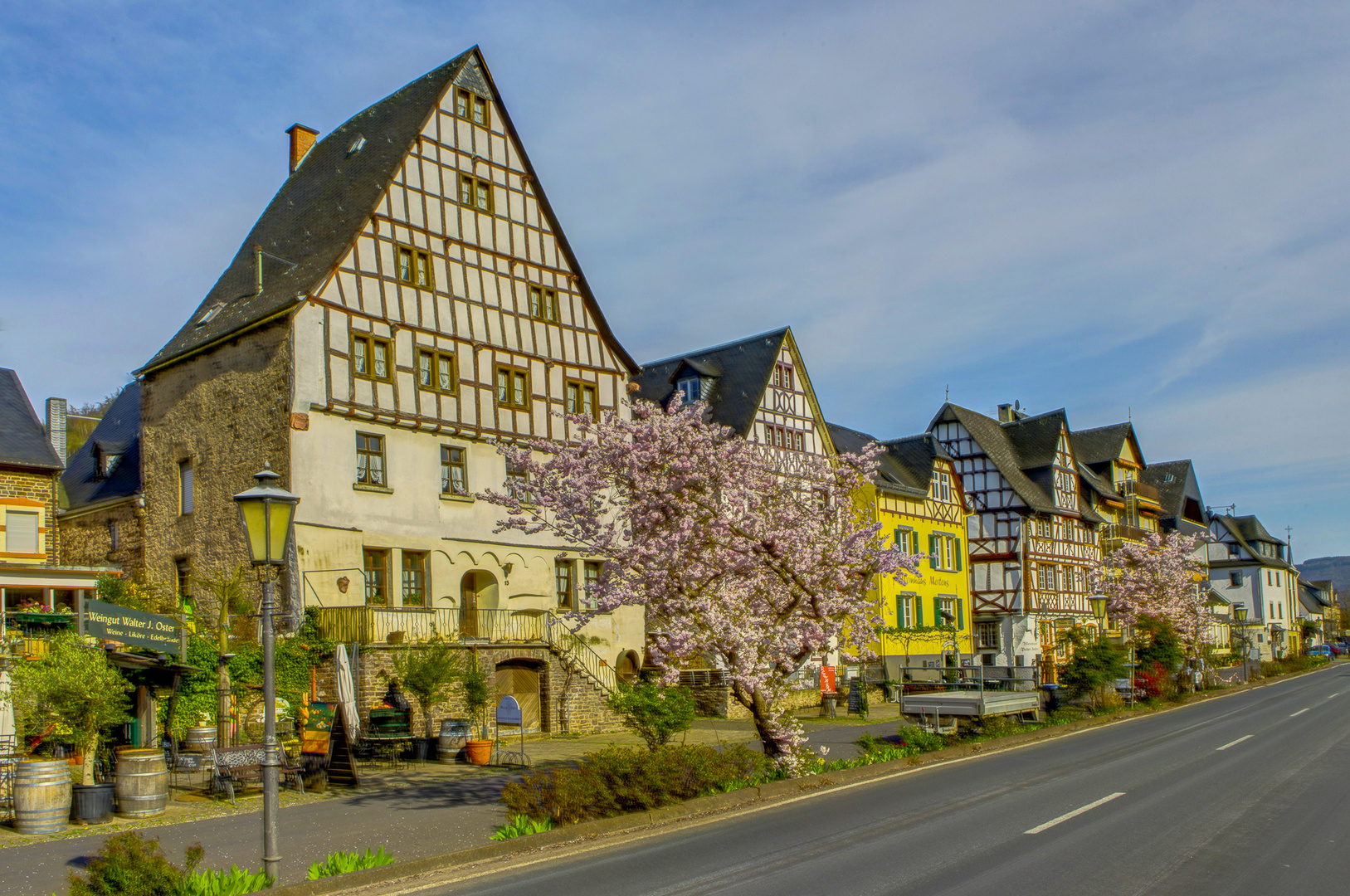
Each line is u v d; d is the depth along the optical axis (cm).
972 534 5266
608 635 3086
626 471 1588
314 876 1000
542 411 3058
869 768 1777
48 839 1259
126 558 2981
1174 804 1379
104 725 1484
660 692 1830
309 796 1580
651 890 938
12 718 1511
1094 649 2945
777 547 1603
